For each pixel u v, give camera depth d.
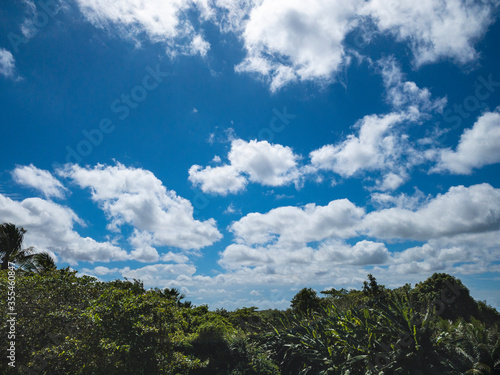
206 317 15.32
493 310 18.83
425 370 10.33
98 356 6.92
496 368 10.84
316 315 16.64
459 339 11.84
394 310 12.94
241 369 12.78
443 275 20.14
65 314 7.25
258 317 21.00
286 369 14.41
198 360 10.21
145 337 7.77
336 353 12.59
